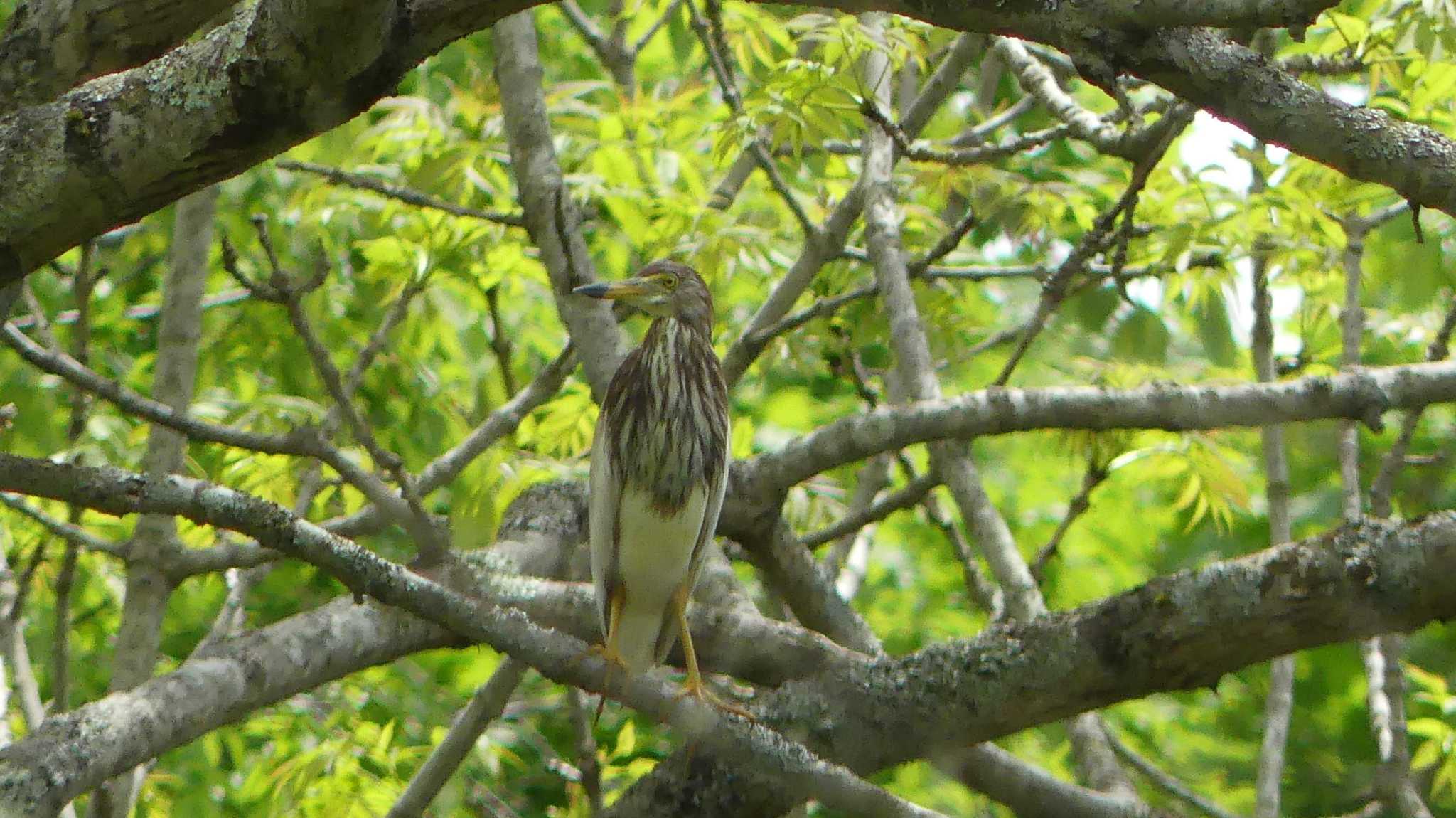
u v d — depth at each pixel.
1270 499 11.53
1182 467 12.56
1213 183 12.02
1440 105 11.27
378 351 11.73
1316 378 9.71
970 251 17.88
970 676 7.46
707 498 9.73
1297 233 11.52
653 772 7.71
